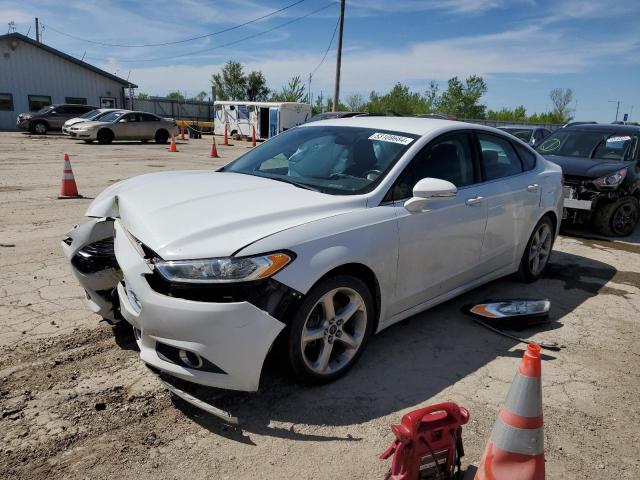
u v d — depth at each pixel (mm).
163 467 2381
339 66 28531
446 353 3604
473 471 2412
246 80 50688
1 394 2848
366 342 3270
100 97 36438
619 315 4461
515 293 4871
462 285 4074
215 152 17578
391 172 3424
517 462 2104
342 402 2938
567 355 3676
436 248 3613
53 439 2518
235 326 2545
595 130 8539
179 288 2533
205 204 3012
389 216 3246
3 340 3441
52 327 3666
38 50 33219
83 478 2291
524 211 4570
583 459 2592
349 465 2451
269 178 3686
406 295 3479
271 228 2771
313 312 2941
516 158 4715
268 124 29562
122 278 3326
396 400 2992
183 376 2631
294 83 45031
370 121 4137
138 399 2873
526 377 2096
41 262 5070
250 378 2635
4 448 2439
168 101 42281
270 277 2617
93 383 3004
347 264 2990
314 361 3027
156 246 2643
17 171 11609
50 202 8078
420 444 2154
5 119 32844
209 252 2568
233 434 2627
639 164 7770
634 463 2584
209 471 2369
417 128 3885
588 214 7348
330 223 2953
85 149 18781
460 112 52312
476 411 2928
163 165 14070
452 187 3273
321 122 4430
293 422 2736
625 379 3379
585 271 5680
